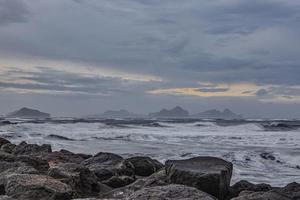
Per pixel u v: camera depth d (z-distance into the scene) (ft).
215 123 189.16
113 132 121.19
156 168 41.29
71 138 100.53
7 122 154.10
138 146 83.25
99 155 42.19
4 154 36.83
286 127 155.22
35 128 120.57
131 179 34.27
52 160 43.39
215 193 29.40
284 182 45.88
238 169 55.01
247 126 155.12
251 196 23.40
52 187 23.63
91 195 28.78
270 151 71.36
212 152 70.74
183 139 102.06
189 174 29.76
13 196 23.04
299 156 65.46
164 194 19.80
